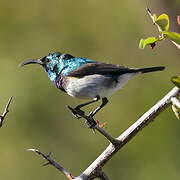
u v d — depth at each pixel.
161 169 13.91
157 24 6.68
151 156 14.02
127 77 8.48
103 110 15.35
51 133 15.70
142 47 6.57
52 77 9.30
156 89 15.07
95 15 16.92
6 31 17.44
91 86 8.55
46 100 15.84
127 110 15.20
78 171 15.37
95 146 15.37
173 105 6.79
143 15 16.00
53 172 15.49
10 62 16.81
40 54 17.12
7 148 15.73
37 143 15.73
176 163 13.82
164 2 14.24
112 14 16.69
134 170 14.26
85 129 15.46
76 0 17.08
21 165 15.69
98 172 6.85
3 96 16.02
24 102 15.93
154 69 8.28
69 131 15.62
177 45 6.52
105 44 16.70
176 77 6.64
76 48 16.98
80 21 17.03
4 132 15.80
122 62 16.33
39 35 17.23
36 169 15.59
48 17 17.22
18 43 17.23
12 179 15.66
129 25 16.47
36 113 15.84
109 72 8.48
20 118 15.84
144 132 14.04
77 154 15.48
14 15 17.36
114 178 14.34
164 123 13.80
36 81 16.03
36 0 17.22
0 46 17.19
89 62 8.93
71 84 8.84
